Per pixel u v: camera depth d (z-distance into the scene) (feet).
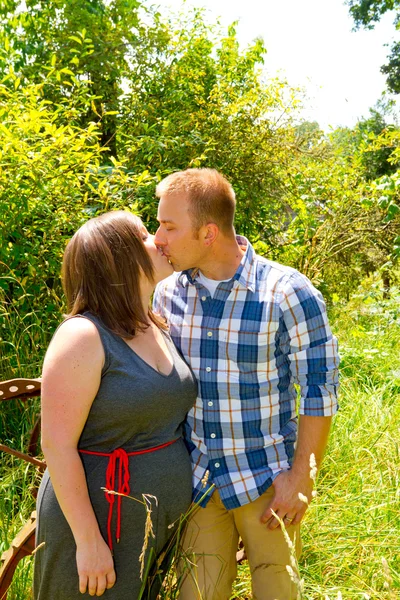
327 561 7.86
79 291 5.70
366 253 32.27
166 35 24.63
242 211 26.03
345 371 15.93
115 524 5.56
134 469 5.67
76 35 22.45
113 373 5.46
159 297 6.91
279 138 26.37
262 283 6.32
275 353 6.35
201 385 6.40
